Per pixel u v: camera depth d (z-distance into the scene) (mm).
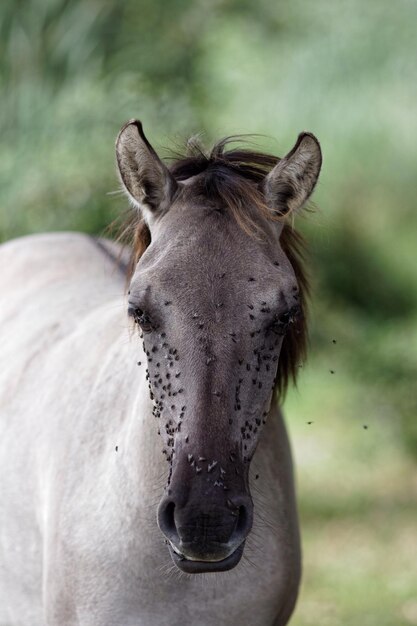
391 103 36469
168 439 8688
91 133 26203
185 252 8781
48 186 25938
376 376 31953
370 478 26641
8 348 13078
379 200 46656
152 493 9609
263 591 9992
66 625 10180
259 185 9586
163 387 8695
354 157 38500
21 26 27281
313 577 20266
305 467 27406
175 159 10477
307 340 10547
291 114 36344
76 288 13664
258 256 8844
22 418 11820
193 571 8383
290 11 39375
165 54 30875
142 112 26953
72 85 26906
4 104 26641
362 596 19219
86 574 9945
